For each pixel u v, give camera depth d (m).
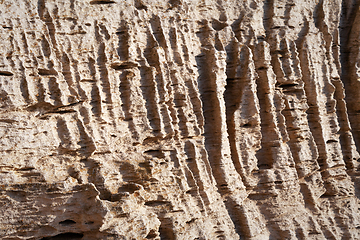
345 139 9.67
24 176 5.79
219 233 7.23
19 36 5.94
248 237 7.48
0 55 5.76
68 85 6.32
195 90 7.46
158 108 7.00
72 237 6.11
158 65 7.10
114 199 6.08
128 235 5.88
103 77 6.65
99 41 6.68
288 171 8.29
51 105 6.15
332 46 9.73
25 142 5.76
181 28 7.56
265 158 8.42
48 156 6.06
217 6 8.38
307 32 9.12
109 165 6.45
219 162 7.60
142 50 7.13
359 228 8.96
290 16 9.01
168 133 7.04
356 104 9.89
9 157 5.65
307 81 9.02
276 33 8.77
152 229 6.25
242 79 8.09
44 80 6.09
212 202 7.28
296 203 8.29
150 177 6.56
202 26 8.09
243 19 8.46
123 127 6.75
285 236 7.86
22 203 5.61
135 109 6.87
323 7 9.42
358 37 9.79
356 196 9.34
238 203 7.59
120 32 6.96
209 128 7.78
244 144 7.98
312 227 8.19
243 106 8.05
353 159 9.62
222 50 7.98
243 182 7.97
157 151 7.01
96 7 6.75
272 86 8.37
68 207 5.83
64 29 6.39
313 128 9.08
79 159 6.30
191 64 7.59
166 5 7.58
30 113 5.97
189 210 6.86
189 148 7.27
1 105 5.69
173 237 6.56
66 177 6.05
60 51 6.30
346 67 10.02
